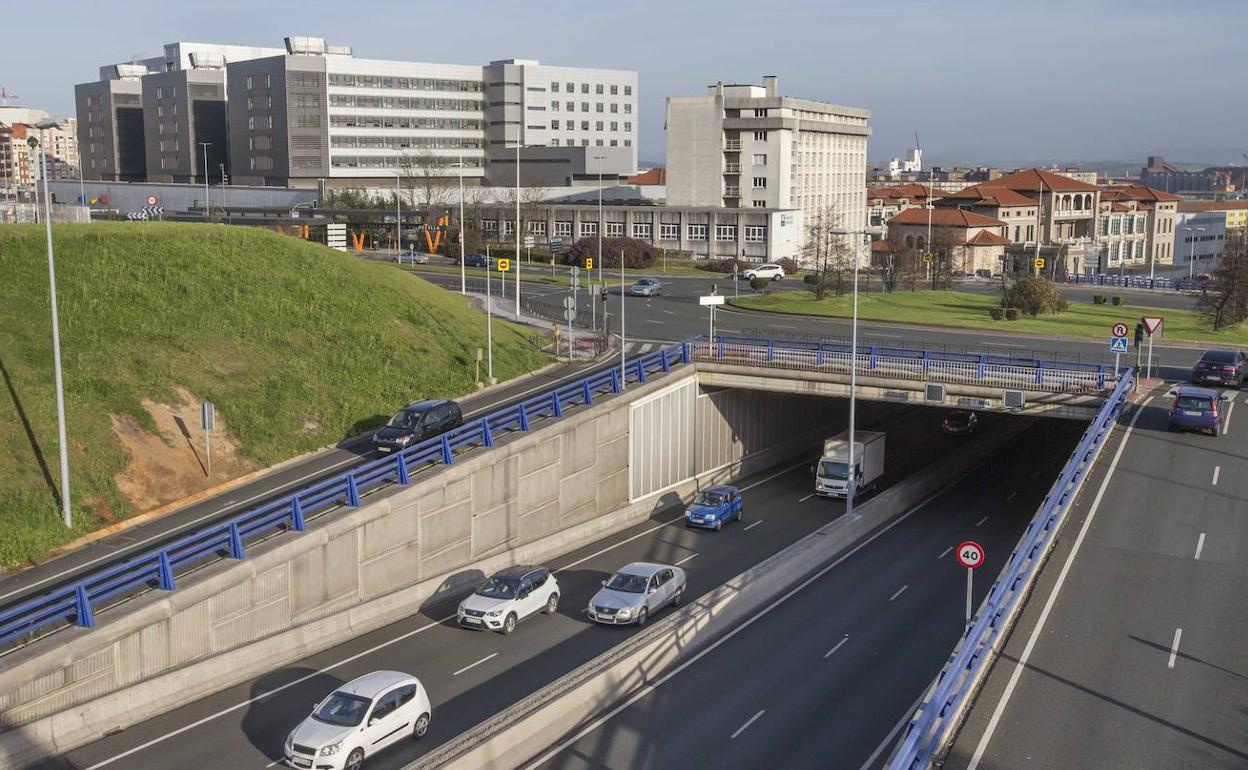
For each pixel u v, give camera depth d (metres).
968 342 68.62
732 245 128.38
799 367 51.88
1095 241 160.62
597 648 32.69
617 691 28.86
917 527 45.72
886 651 31.80
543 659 31.84
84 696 26.89
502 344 62.59
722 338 60.31
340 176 167.38
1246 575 29.78
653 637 30.84
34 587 33.09
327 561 33.59
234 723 27.59
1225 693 23.55
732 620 34.59
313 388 50.62
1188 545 32.00
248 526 31.91
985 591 37.00
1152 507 35.22
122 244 56.06
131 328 49.34
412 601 36.19
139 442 42.53
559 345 66.06
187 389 46.69
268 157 167.62
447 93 177.38
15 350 44.84
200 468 43.00
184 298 53.47
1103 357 63.19
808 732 26.61
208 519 39.03
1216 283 85.81
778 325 75.81
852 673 30.20
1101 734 21.83
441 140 177.75
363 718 25.08
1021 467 57.22
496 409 51.56
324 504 35.31
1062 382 48.03
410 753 25.84
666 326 74.25
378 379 53.50
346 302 59.09
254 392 48.56
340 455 46.53
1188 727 22.12
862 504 47.06
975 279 124.00
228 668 30.09
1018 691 23.58
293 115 162.75
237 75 170.38
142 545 36.62
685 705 28.38
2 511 36.53
